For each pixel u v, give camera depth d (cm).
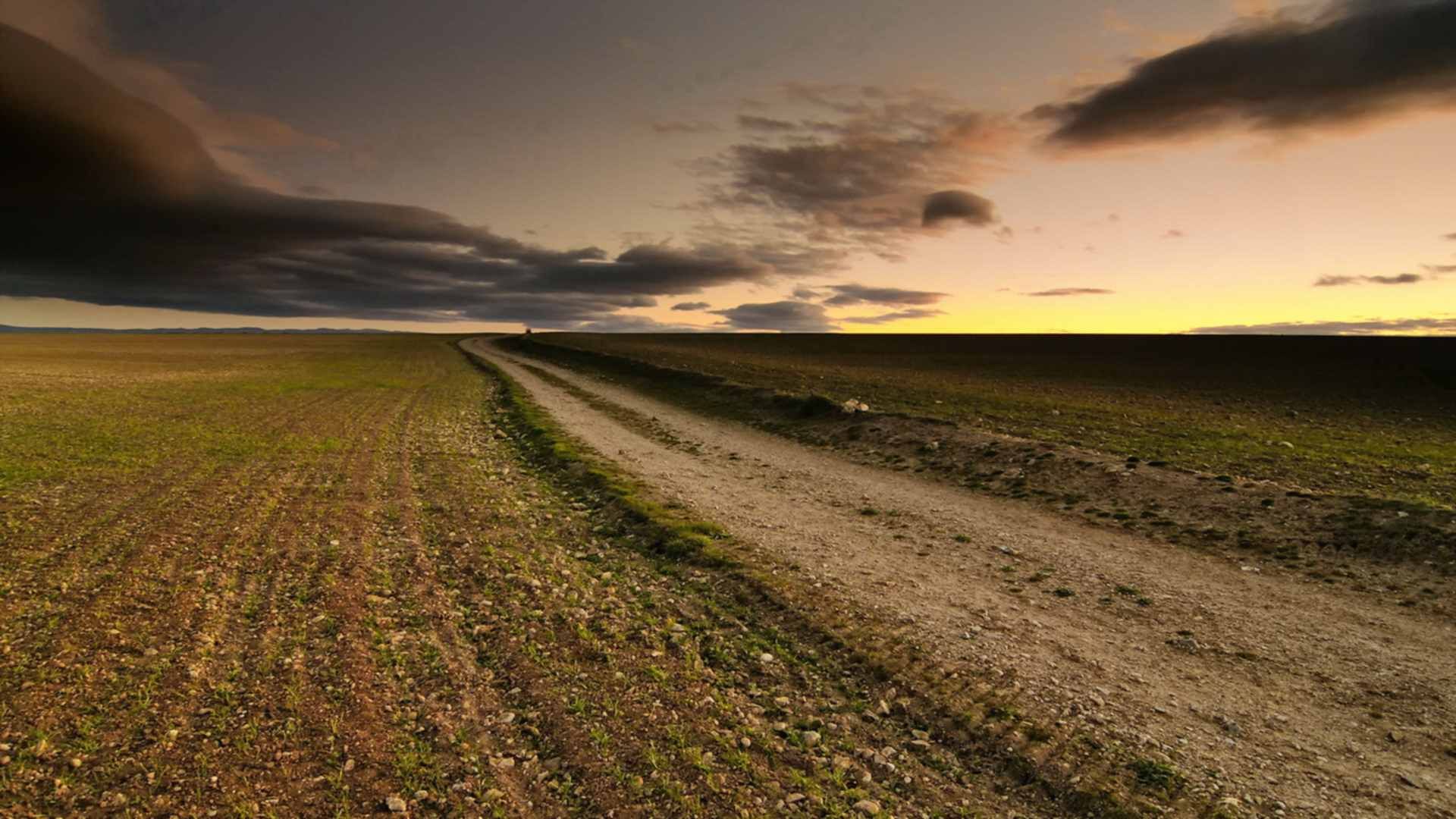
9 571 1175
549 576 1239
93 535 1394
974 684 860
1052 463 2008
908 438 2547
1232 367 6272
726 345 10950
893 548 1426
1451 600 1057
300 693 808
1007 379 5203
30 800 613
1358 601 1091
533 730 754
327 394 4534
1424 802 636
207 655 897
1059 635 1004
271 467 2127
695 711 804
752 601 1138
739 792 658
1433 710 788
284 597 1102
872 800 655
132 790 630
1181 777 672
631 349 9525
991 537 1497
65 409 3353
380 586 1159
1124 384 4869
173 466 2102
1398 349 7462
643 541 1472
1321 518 1395
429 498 1797
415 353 10838
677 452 2569
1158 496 1664
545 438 2708
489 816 614
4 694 788
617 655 938
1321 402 3822
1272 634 993
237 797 623
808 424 3047
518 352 11050
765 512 1709
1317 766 693
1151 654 940
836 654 954
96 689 805
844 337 14050
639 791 653
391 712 778
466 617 1054
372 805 621
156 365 7275
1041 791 671
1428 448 2231
